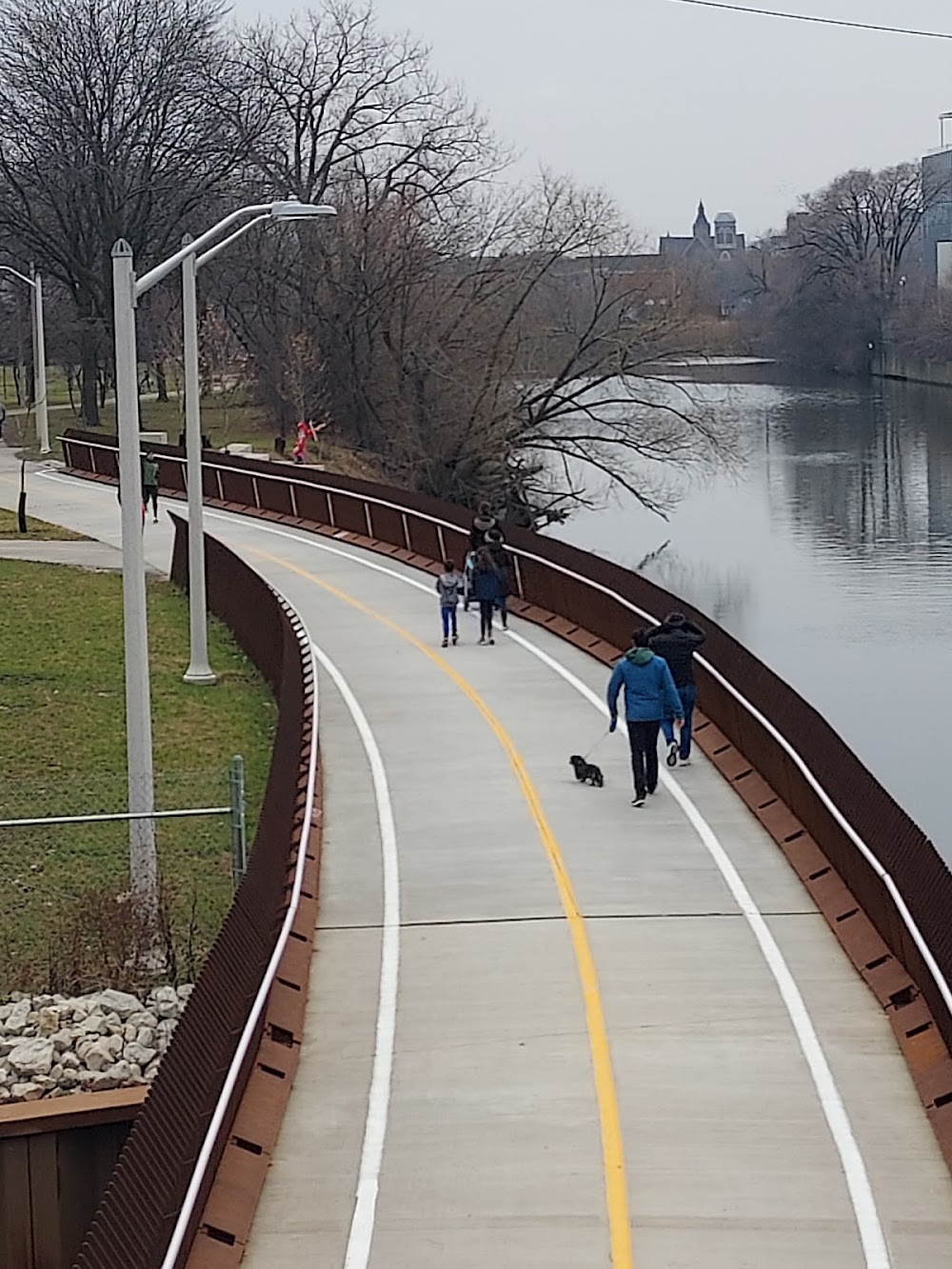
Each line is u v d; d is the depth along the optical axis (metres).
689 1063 12.62
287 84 67.62
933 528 63.56
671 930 15.48
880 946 14.57
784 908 16.06
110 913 15.98
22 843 19.70
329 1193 10.82
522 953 14.92
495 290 61.47
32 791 21.80
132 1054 13.52
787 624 49.28
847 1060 12.69
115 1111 12.59
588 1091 12.18
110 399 96.88
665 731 20.86
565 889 16.61
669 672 19.59
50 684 27.72
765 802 19.06
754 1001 13.81
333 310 64.44
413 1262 9.95
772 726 19.22
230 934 12.28
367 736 22.84
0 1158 12.45
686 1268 9.80
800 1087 12.23
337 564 38.41
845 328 126.06
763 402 106.50
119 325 18.22
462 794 20.00
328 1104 12.05
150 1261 8.53
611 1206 10.55
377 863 17.45
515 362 61.44
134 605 18.16
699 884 16.75
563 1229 10.29
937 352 114.88
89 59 67.19
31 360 82.50
